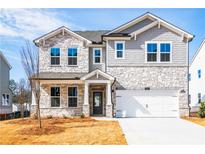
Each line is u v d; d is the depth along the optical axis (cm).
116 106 2588
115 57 2619
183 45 2633
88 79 2500
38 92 1962
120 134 1577
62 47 2714
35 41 2688
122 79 2608
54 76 2581
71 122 2156
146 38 2630
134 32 2595
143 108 2598
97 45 2720
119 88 2603
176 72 2622
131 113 2589
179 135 1562
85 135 1553
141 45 2627
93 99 2692
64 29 2702
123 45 2625
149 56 2628
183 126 1919
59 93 2664
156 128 1819
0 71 3494
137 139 1448
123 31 2678
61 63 2709
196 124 2034
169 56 2628
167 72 2622
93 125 1958
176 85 2617
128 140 1422
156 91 2612
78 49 2722
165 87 2612
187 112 2605
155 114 2600
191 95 3922
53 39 2714
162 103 2606
